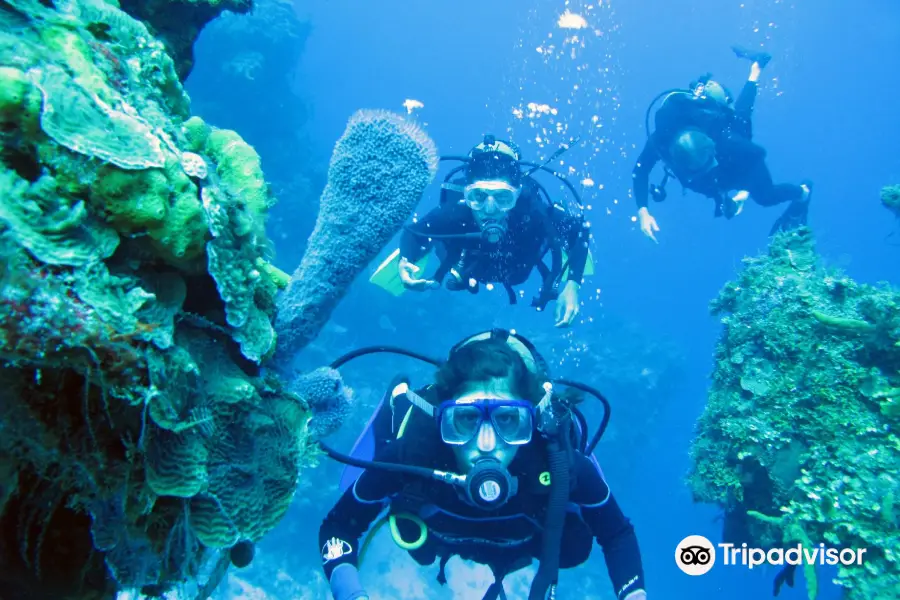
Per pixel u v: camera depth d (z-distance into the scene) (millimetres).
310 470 8938
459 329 12961
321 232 1440
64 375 876
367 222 1394
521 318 15445
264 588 8102
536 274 19719
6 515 941
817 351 3389
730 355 4027
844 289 3539
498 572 2342
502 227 4020
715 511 13508
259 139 11398
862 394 3146
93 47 1052
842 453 3041
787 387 3436
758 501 3471
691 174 6617
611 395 12352
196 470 996
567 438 2123
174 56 1986
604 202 37875
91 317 816
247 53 11078
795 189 7012
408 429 2236
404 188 1396
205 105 10805
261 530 1185
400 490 2252
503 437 2053
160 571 1096
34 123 819
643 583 2141
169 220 912
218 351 1176
